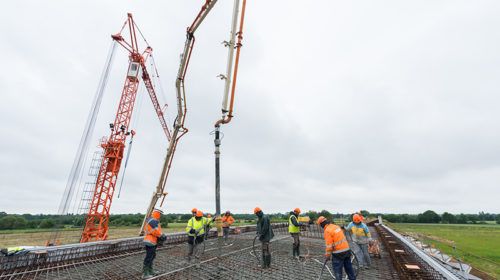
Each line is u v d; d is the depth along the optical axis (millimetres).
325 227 5848
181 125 15023
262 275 7434
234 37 8023
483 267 18922
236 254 10758
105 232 27172
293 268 8211
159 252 11438
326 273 7602
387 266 8523
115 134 28922
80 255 9992
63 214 20219
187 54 12055
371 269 8102
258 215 8617
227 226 14531
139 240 12383
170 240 14000
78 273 7945
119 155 28781
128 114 29688
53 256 9180
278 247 12703
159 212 7680
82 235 26594
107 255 10586
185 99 14133
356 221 8430
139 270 8250
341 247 5613
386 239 15172
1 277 7402
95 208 27109
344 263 5715
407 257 9523
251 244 13773
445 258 17219
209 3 10109
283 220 30078
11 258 8156
